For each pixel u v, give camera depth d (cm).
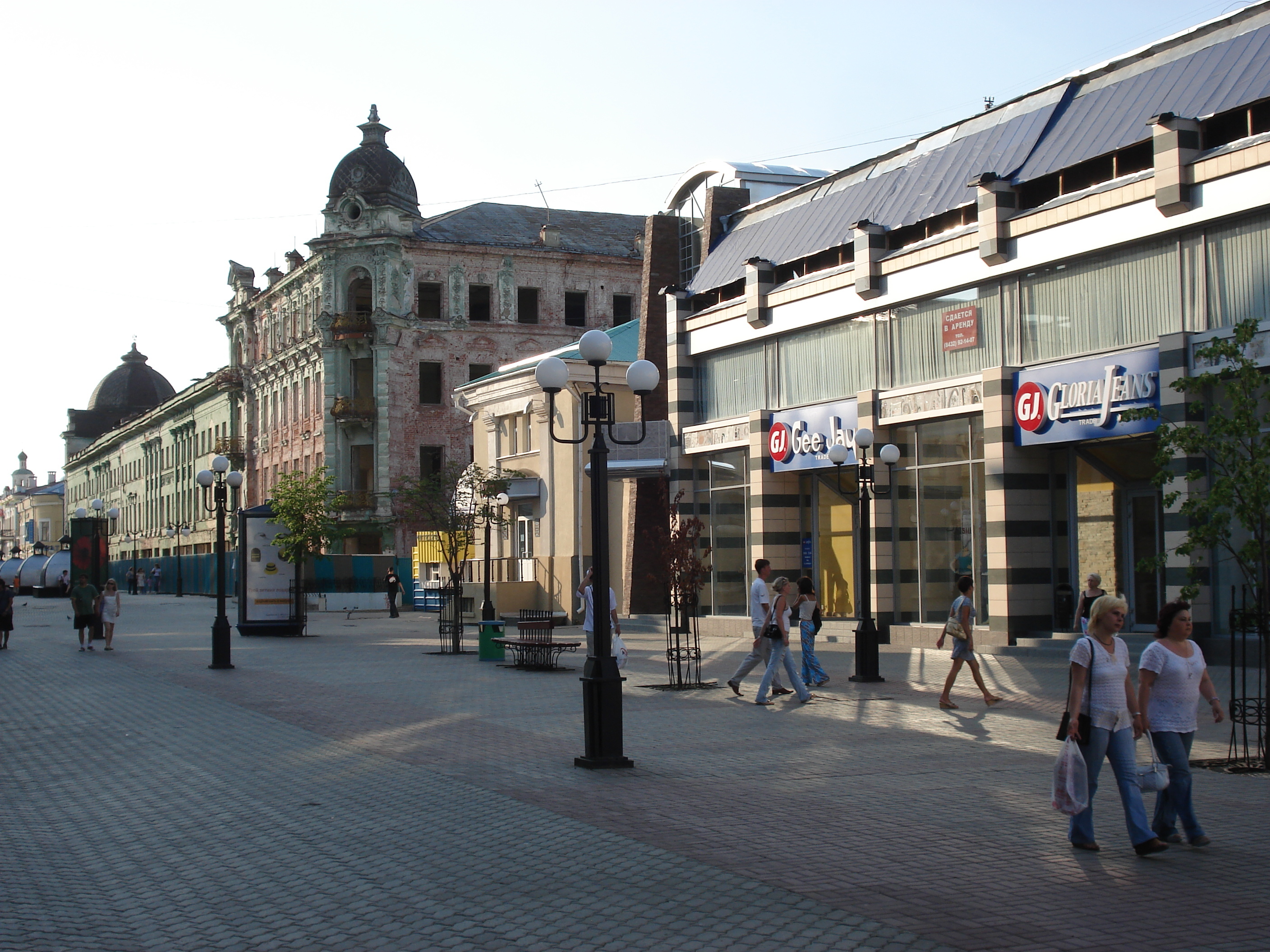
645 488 3962
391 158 6300
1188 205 2086
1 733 1573
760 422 3191
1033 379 2386
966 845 848
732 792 1055
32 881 827
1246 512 1140
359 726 1533
